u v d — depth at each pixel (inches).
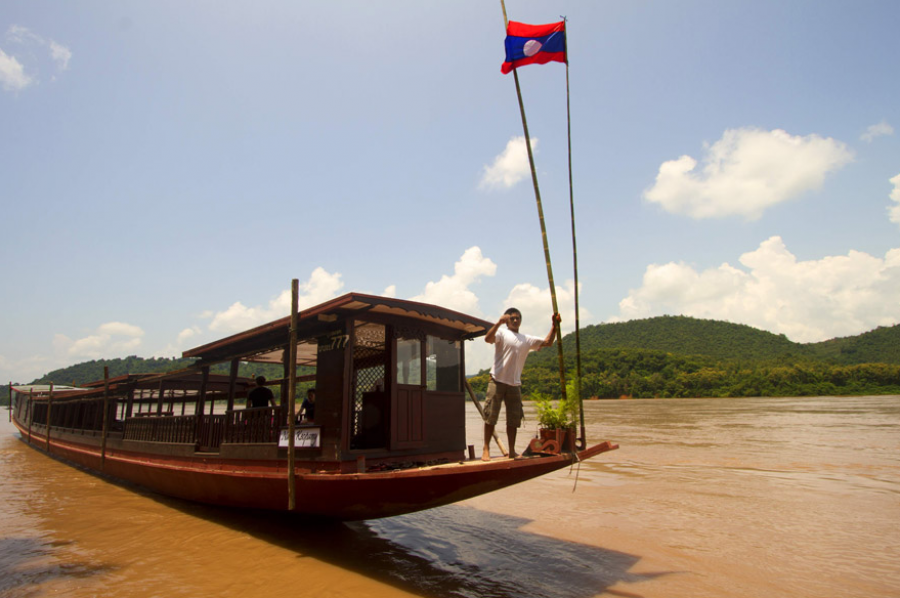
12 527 347.9
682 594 225.3
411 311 292.8
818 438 843.4
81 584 238.4
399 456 295.6
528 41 229.3
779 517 353.7
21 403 1098.1
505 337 239.8
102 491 489.1
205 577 247.9
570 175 220.5
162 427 452.8
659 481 492.4
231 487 331.3
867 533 314.3
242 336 359.6
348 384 275.7
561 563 268.1
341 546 299.3
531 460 213.2
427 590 231.9
